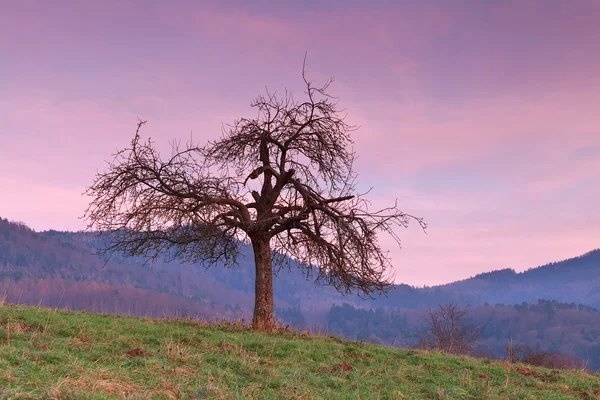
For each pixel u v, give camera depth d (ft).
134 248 65.05
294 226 68.64
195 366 36.09
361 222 63.41
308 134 68.95
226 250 73.10
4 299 58.34
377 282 64.95
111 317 59.06
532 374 54.03
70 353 34.27
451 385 41.60
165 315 68.64
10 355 29.78
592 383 51.90
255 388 32.27
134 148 61.57
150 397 26.84
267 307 68.03
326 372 42.01
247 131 69.62
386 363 50.39
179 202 63.36
